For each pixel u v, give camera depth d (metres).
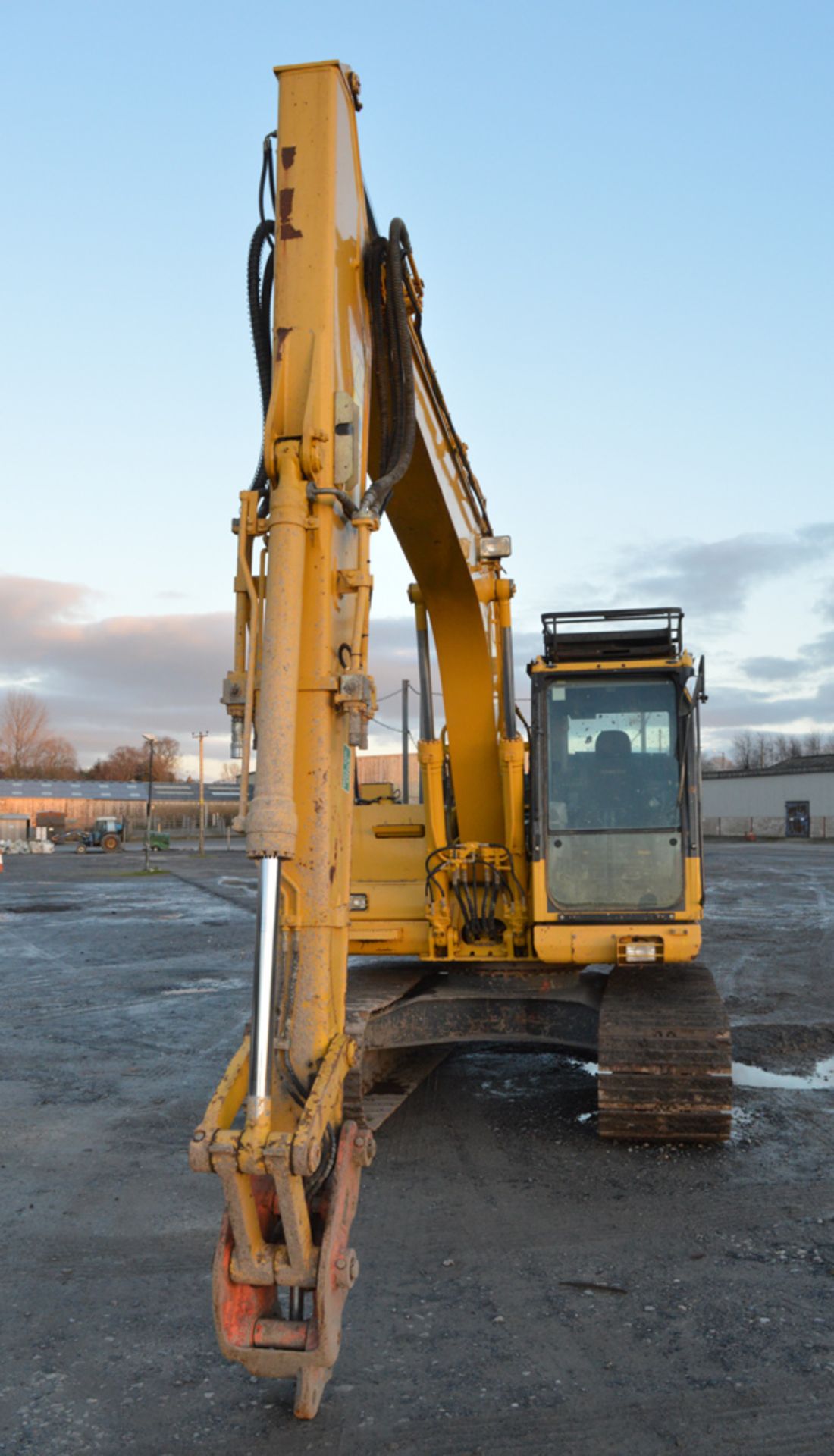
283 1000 3.49
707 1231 5.12
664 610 7.08
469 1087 7.91
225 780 93.31
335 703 3.64
